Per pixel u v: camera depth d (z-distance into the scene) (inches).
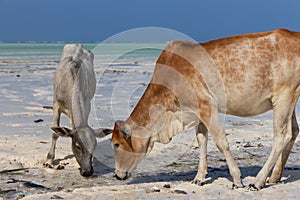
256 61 259.9
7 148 357.4
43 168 316.8
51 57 1893.5
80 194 257.8
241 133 439.2
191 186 273.4
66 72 318.3
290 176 296.8
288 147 277.7
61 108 330.3
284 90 265.3
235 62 259.8
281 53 262.8
